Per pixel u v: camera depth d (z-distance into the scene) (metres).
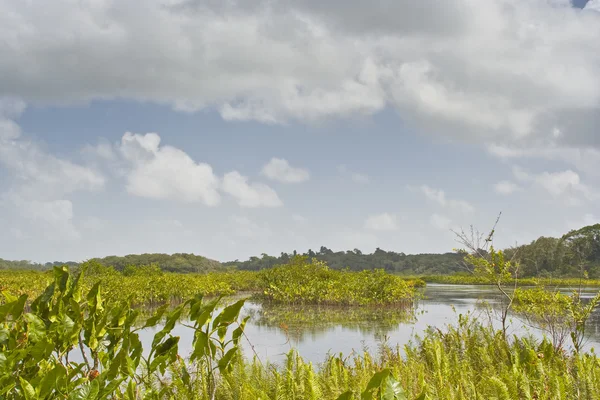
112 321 3.06
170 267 82.12
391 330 14.16
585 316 7.17
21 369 2.68
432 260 125.50
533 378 5.23
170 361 3.11
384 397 2.34
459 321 8.03
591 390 4.88
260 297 28.62
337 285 24.02
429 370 5.58
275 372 4.23
